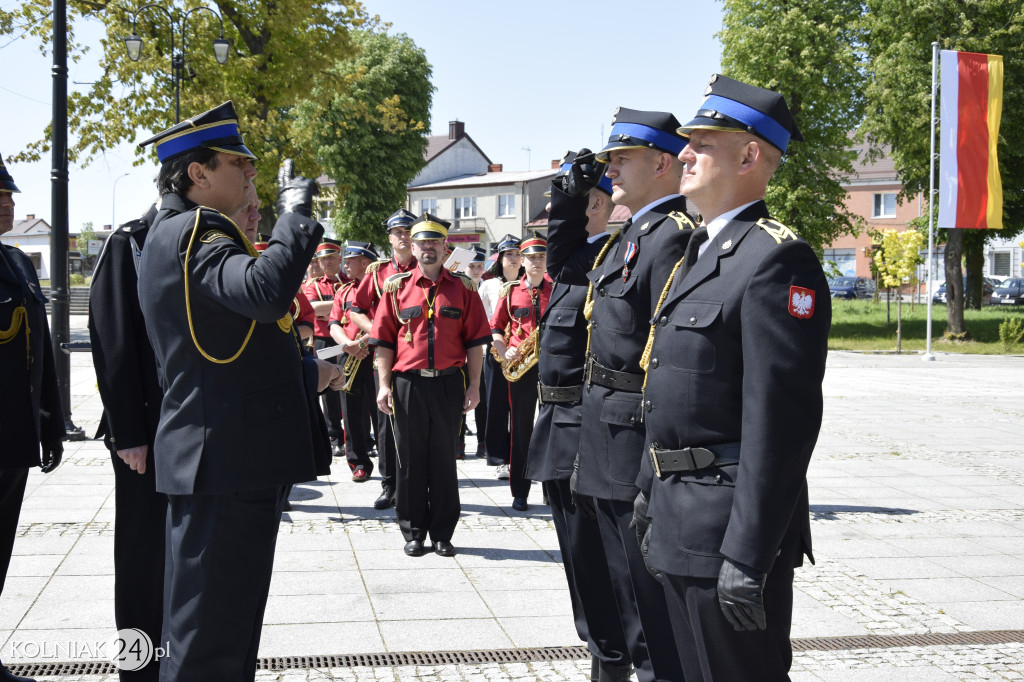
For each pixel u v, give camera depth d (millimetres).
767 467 2227
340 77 22594
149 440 3314
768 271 2307
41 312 3785
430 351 5523
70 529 5715
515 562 5383
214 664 2688
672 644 3199
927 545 5816
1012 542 5895
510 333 7430
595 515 3590
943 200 19406
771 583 2391
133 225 3305
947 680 3744
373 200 41781
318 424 3012
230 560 2689
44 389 3873
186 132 2832
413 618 4395
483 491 7445
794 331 2271
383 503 6750
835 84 27984
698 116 2562
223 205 2916
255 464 2682
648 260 3252
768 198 28984
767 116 2490
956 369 19219
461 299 5758
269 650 3969
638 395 3273
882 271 28016
